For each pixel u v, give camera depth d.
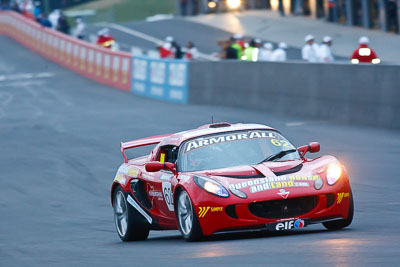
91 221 43.38
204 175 28.44
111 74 138.50
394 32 141.50
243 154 30.08
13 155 71.31
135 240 34.66
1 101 123.69
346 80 70.81
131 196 34.09
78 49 160.50
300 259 21.69
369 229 28.83
